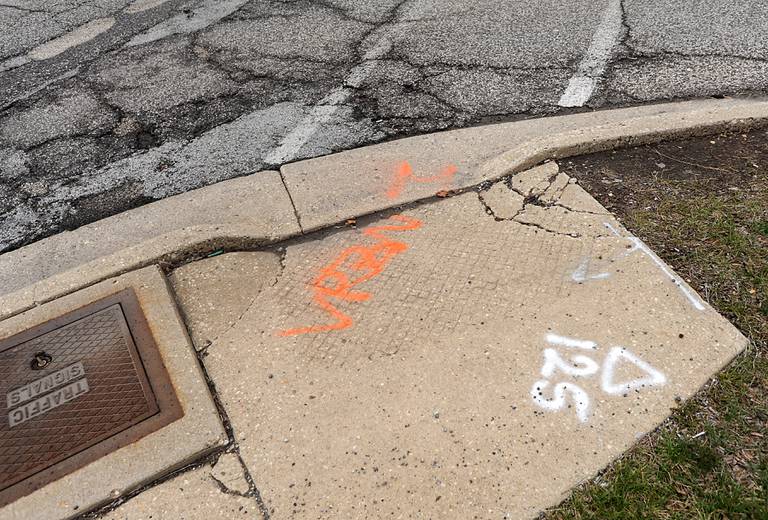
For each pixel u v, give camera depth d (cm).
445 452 194
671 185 294
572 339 224
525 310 238
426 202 303
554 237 271
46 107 438
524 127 356
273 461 199
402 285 257
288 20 543
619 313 232
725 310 228
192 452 202
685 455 184
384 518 181
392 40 488
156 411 215
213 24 548
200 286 270
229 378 227
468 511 180
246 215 305
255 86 438
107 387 225
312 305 254
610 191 295
